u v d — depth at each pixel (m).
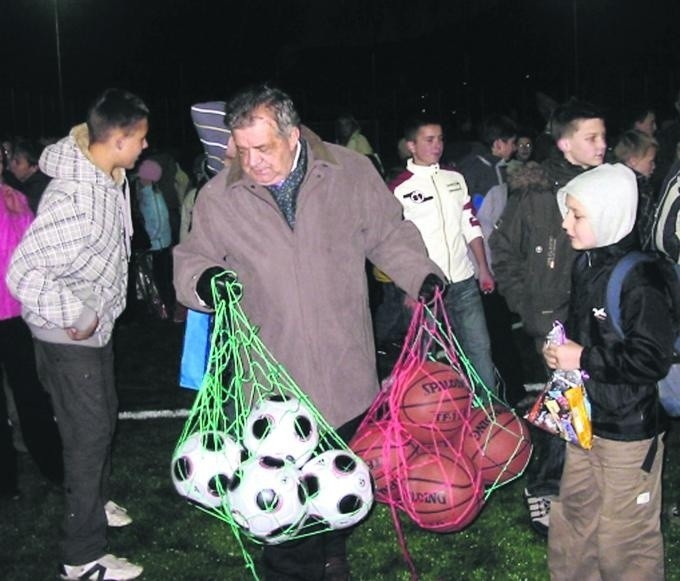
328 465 3.30
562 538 3.68
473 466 3.59
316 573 3.75
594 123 4.38
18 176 7.61
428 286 3.64
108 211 4.04
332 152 3.67
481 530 4.71
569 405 3.30
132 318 9.93
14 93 18.03
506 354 6.24
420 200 5.70
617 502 3.37
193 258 3.67
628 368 3.12
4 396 5.24
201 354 4.21
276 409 3.33
